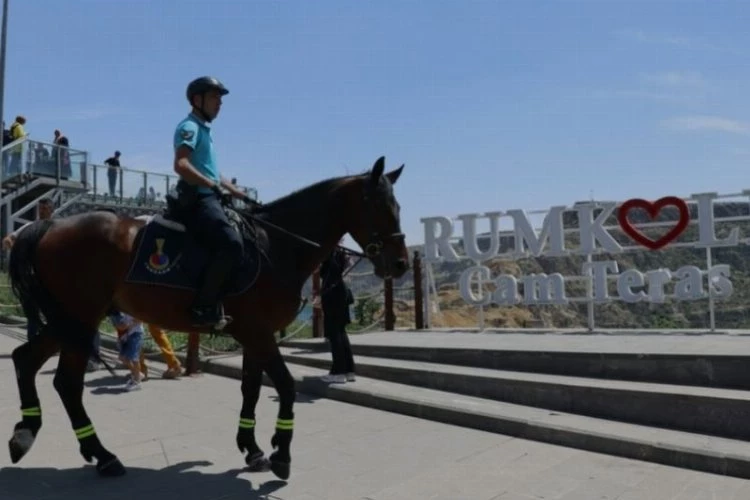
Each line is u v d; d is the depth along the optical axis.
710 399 6.25
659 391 6.59
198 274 5.15
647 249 10.52
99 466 5.25
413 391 8.10
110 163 24.31
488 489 5.08
